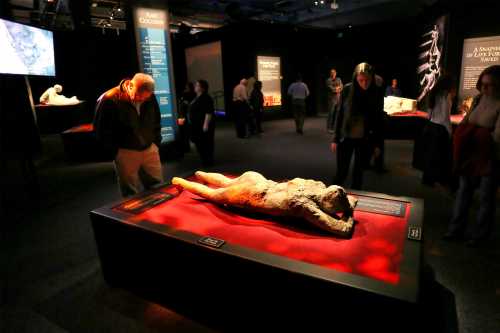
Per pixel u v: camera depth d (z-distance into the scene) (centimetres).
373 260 156
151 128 306
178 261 186
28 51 618
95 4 984
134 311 209
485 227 268
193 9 1184
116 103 280
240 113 865
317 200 190
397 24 1173
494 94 244
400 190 427
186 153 713
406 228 182
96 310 212
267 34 1215
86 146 659
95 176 552
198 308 192
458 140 263
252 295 163
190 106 571
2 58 481
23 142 436
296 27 1279
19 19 938
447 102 387
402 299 122
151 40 586
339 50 1336
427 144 413
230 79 1248
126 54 1132
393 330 129
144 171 321
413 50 1167
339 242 175
